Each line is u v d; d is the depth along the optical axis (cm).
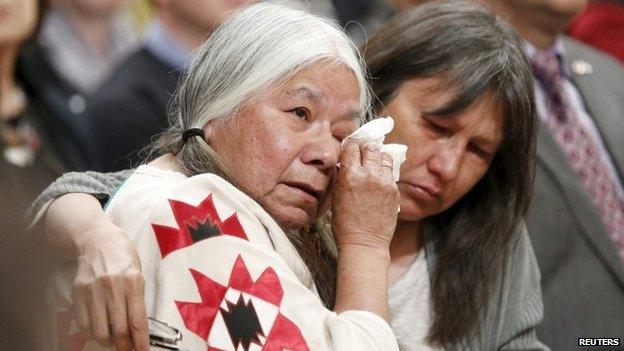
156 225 534
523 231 734
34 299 328
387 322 559
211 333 511
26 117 938
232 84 564
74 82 1363
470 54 672
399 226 712
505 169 709
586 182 943
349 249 572
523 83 682
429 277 709
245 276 523
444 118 671
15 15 923
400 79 680
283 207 562
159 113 1023
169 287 520
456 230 712
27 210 553
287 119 559
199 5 1056
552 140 883
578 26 1213
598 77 1001
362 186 577
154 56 1052
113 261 511
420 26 686
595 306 850
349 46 580
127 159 998
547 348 732
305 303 530
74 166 952
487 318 709
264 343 511
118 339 501
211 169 566
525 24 970
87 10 1405
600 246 862
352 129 583
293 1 622
